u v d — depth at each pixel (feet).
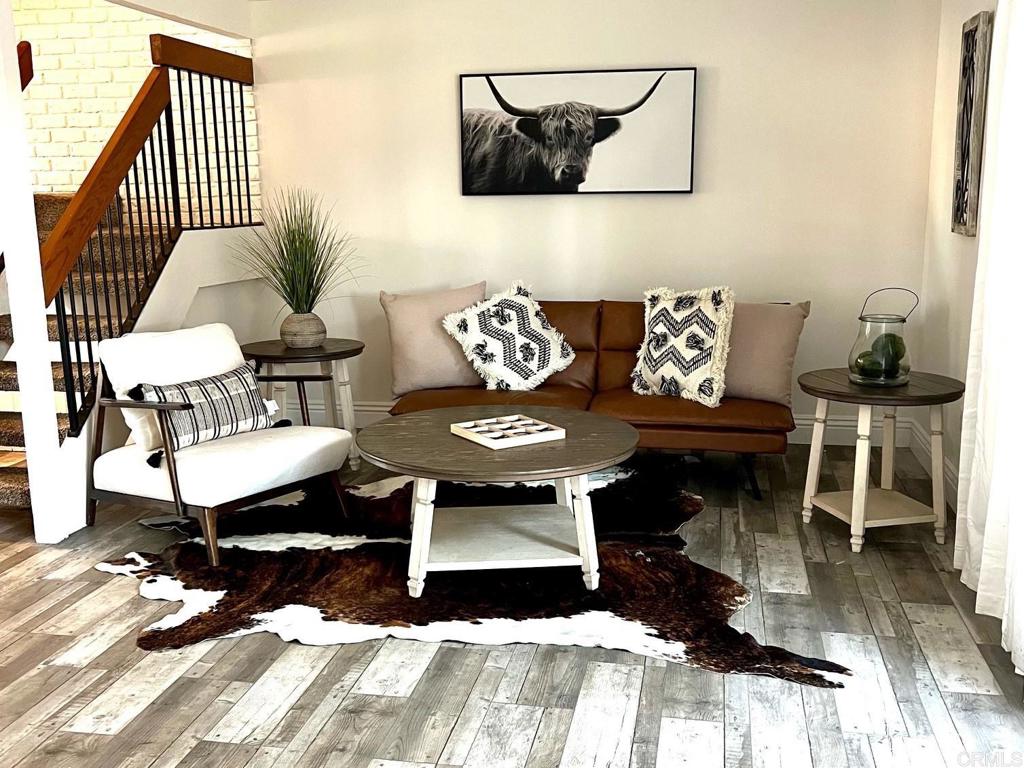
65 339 13.46
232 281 17.79
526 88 17.63
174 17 15.92
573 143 17.65
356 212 18.89
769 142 17.21
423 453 11.21
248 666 9.68
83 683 9.37
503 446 11.38
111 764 8.01
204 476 12.03
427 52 18.04
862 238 17.25
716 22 17.01
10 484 13.38
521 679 9.36
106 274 14.62
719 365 15.24
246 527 13.60
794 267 17.54
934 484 12.89
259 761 8.02
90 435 13.83
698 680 9.30
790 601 11.10
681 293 16.17
